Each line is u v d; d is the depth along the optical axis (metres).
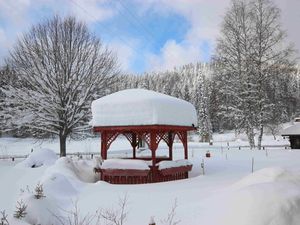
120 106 18.19
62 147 31.64
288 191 7.68
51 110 31.64
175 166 18.30
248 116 39.28
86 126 32.47
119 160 17.58
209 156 31.62
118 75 34.59
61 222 8.77
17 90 32.03
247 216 7.17
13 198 11.90
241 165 24.47
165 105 17.98
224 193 9.64
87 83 32.06
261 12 39.84
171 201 11.55
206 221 8.00
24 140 54.53
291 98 42.12
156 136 18.17
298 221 6.97
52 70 31.64
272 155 30.69
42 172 18.78
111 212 10.41
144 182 17.33
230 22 40.72
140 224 9.13
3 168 21.89
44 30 32.19
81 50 32.41
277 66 39.66
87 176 18.77
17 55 32.44
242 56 40.34
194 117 20.56
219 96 42.34
